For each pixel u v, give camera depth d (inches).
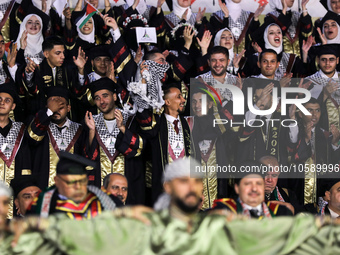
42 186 957.2
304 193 1016.2
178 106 981.8
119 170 960.9
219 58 1054.4
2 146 956.6
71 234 548.4
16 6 1192.2
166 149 969.5
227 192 994.7
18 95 1014.4
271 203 726.5
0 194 557.6
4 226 551.8
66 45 1113.4
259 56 1105.4
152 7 1208.8
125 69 996.6
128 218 551.8
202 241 546.6
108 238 546.9
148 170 987.9
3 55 1085.8
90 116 962.7
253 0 1295.5
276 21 1240.8
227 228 564.1
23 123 983.6
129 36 1125.7
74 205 652.1
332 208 921.5
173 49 1193.4
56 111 969.5
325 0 1299.2
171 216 546.0
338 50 1126.4
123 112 983.0
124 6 1213.1
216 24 1246.3
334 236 589.9
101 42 1186.6
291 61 1195.3
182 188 536.4
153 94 960.3
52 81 1043.9
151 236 544.7
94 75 1067.9
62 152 664.4
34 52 1139.3
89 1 1195.3
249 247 573.9
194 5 1295.5
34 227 549.6
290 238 579.5
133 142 949.2
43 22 1160.8
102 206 657.6
